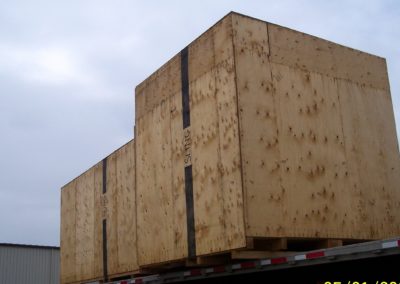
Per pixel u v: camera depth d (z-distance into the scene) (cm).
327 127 654
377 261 507
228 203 587
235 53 602
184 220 677
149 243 762
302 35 666
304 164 619
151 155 782
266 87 614
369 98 712
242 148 577
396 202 697
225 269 649
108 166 1130
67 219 1368
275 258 571
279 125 611
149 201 774
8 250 2753
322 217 616
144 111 820
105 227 1112
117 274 1022
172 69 745
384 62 750
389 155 710
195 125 670
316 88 658
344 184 648
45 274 2838
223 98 613
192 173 667
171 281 771
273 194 584
